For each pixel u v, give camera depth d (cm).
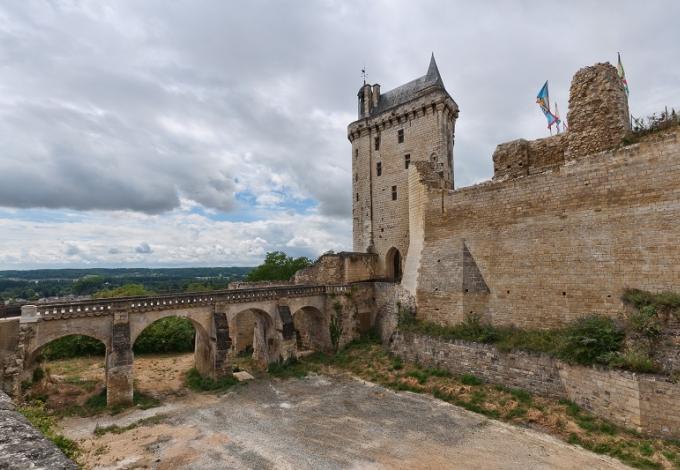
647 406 1319
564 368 1608
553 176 1945
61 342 3488
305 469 1244
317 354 2836
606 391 1439
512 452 1316
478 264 2241
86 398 1994
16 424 538
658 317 1449
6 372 1684
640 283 1616
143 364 3102
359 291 3094
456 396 1842
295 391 2073
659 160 1598
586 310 1777
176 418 1727
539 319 1945
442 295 2352
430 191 2550
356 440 1448
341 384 2175
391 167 3738
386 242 3719
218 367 2255
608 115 1933
